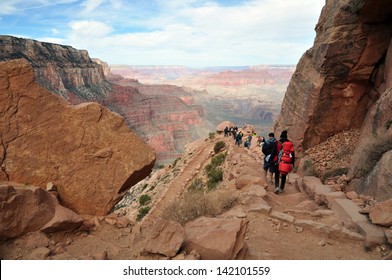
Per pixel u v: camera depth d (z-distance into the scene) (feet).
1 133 21.62
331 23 52.75
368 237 22.79
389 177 28.55
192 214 26.68
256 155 66.90
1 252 17.46
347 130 54.39
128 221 24.90
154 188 103.76
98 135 24.36
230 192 33.30
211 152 103.60
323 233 24.73
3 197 18.16
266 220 27.04
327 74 52.54
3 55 397.80
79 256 18.70
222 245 18.25
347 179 38.70
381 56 49.85
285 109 65.21
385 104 38.47
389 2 44.24
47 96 23.04
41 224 19.65
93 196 24.16
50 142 22.97
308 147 55.88
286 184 42.27
